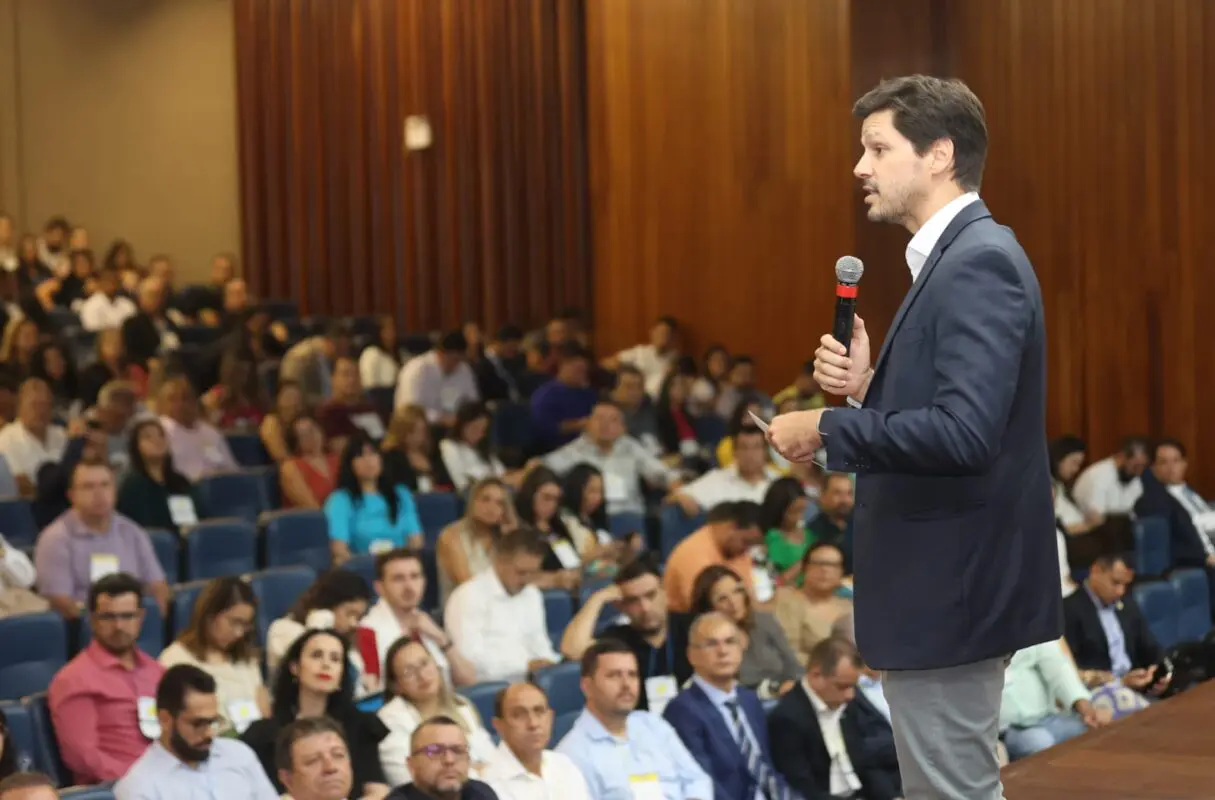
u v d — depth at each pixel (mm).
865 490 2068
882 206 2061
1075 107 10414
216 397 10461
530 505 7461
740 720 5484
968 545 1985
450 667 6223
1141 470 9242
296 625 5715
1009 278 1945
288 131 14492
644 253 12031
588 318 13344
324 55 14328
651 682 5883
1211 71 9977
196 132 16047
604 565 7543
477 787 4664
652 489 9164
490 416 9219
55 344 10234
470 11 13781
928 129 2016
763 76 11227
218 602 5473
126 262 15031
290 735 4520
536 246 13617
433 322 14047
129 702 5234
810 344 11039
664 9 11820
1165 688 6574
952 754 2025
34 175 16156
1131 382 10352
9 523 7570
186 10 16031
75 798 4375
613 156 12211
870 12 10727
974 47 10703
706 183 11602
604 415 8969
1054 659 6266
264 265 14586
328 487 8617
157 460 7859
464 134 13836
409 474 8188
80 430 8148
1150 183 10211
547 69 13531
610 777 5109
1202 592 8102
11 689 5691
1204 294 10070
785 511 7715
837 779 5531
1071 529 9055
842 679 5492
